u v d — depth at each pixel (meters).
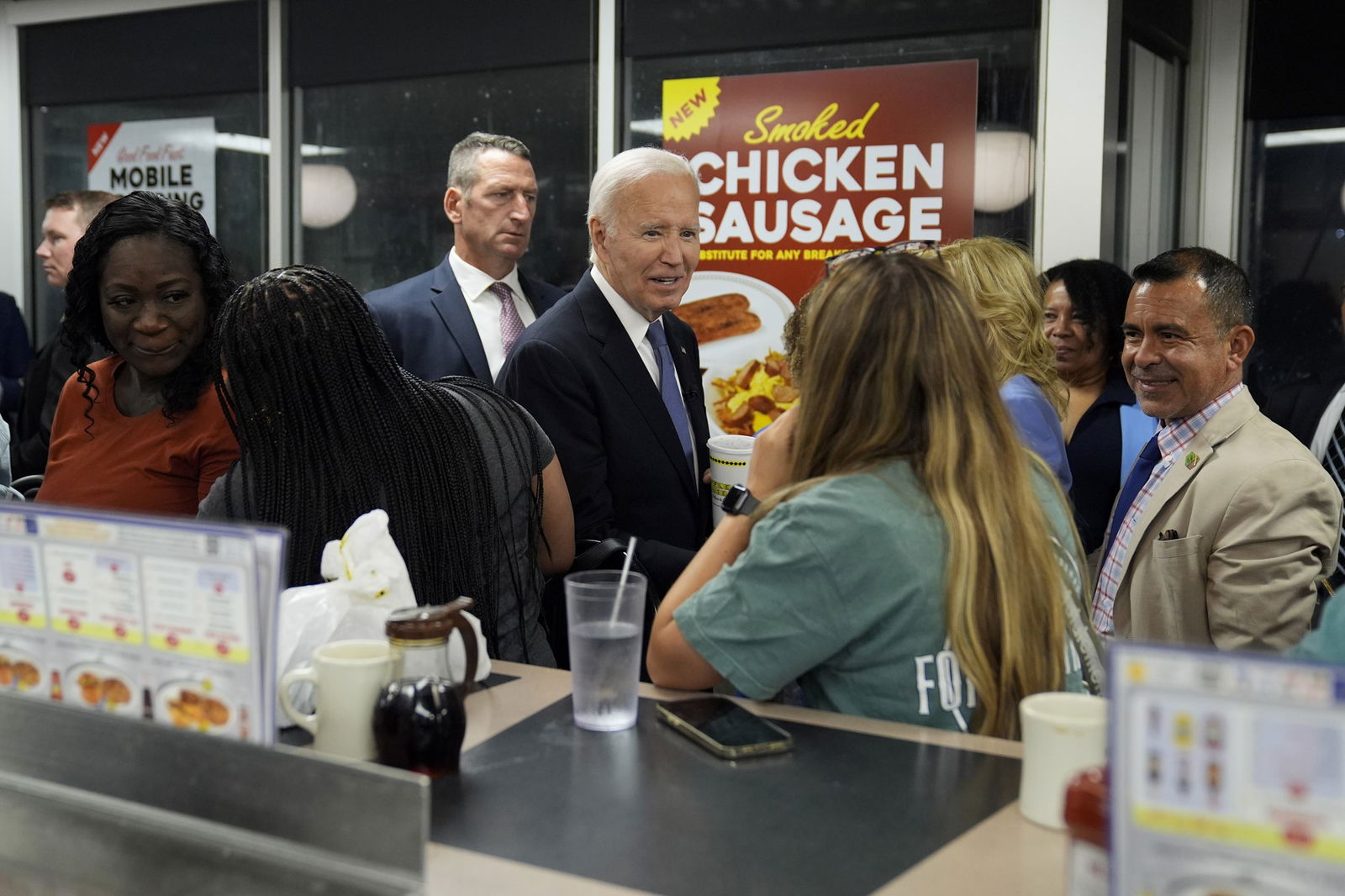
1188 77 3.72
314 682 1.21
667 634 1.42
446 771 1.15
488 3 4.03
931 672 1.35
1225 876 0.73
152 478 1.84
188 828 1.02
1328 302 3.62
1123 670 0.75
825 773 1.17
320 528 1.56
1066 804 0.88
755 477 1.57
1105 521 2.79
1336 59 3.52
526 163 3.39
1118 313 2.91
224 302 1.77
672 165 2.38
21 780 1.12
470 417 1.70
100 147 4.78
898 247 1.96
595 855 0.99
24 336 4.68
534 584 1.78
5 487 2.27
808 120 3.57
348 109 4.30
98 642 1.10
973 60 3.36
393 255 4.29
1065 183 3.25
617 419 2.32
